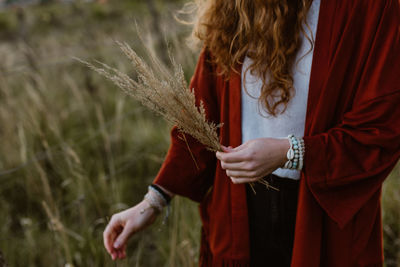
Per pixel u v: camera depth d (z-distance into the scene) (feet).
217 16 3.69
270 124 3.67
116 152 10.03
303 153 3.18
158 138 10.31
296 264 3.53
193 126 3.28
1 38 23.52
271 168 3.19
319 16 3.25
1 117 9.72
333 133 3.24
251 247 4.05
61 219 7.33
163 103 3.19
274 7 3.27
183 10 4.45
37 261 7.13
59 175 8.63
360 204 3.29
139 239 7.88
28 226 7.44
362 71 3.22
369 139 3.10
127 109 11.84
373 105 3.10
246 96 3.75
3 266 4.32
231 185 3.96
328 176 3.20
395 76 3.06
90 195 7.91
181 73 3.23
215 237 4.16
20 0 23.68
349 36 3.17
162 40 9.84
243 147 3.21
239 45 3.59
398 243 6.61
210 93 4.09
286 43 3.34
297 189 3.72
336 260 3.57
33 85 10.57
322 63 3.28
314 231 3.49
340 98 3.33
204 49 4.09
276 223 3.82
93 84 12.44
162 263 7.14
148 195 4.29
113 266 6.15
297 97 3.46
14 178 9.09
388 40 3.07
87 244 6.73
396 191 7.44
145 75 3.14
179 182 4.25
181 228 6.53
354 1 3.15
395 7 3.09
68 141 9.89
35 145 9.49
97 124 11.12
